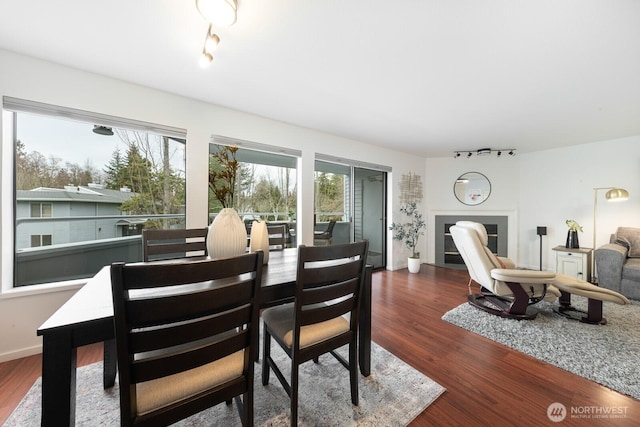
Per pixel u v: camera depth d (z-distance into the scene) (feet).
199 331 2.81
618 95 7.55
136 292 3.67
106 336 2.89
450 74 6.53
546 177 14.35
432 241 16.57
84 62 6.15
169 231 6.10
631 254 10.68
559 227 13.91
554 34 4.96
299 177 10.95
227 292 2.92
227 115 8.87
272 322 4.66
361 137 12.34
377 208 14.98
